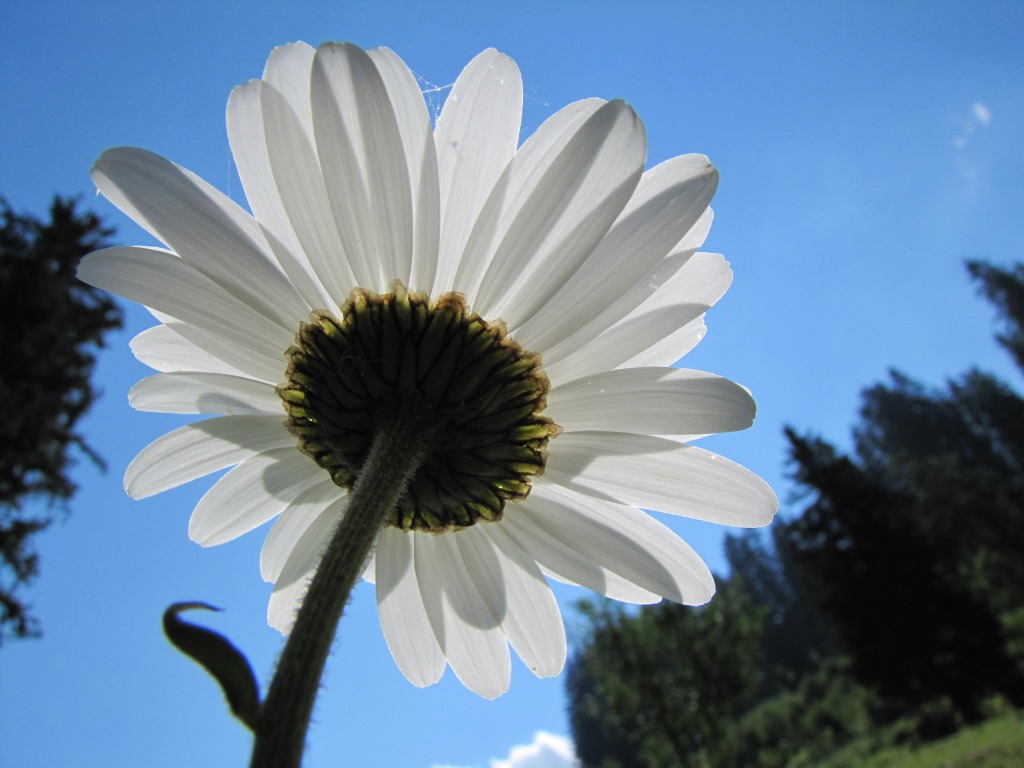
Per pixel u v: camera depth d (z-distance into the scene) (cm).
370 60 6
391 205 6
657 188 6
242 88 6
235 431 6
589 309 6
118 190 6
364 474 6
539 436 6
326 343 6
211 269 6
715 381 6
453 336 6
